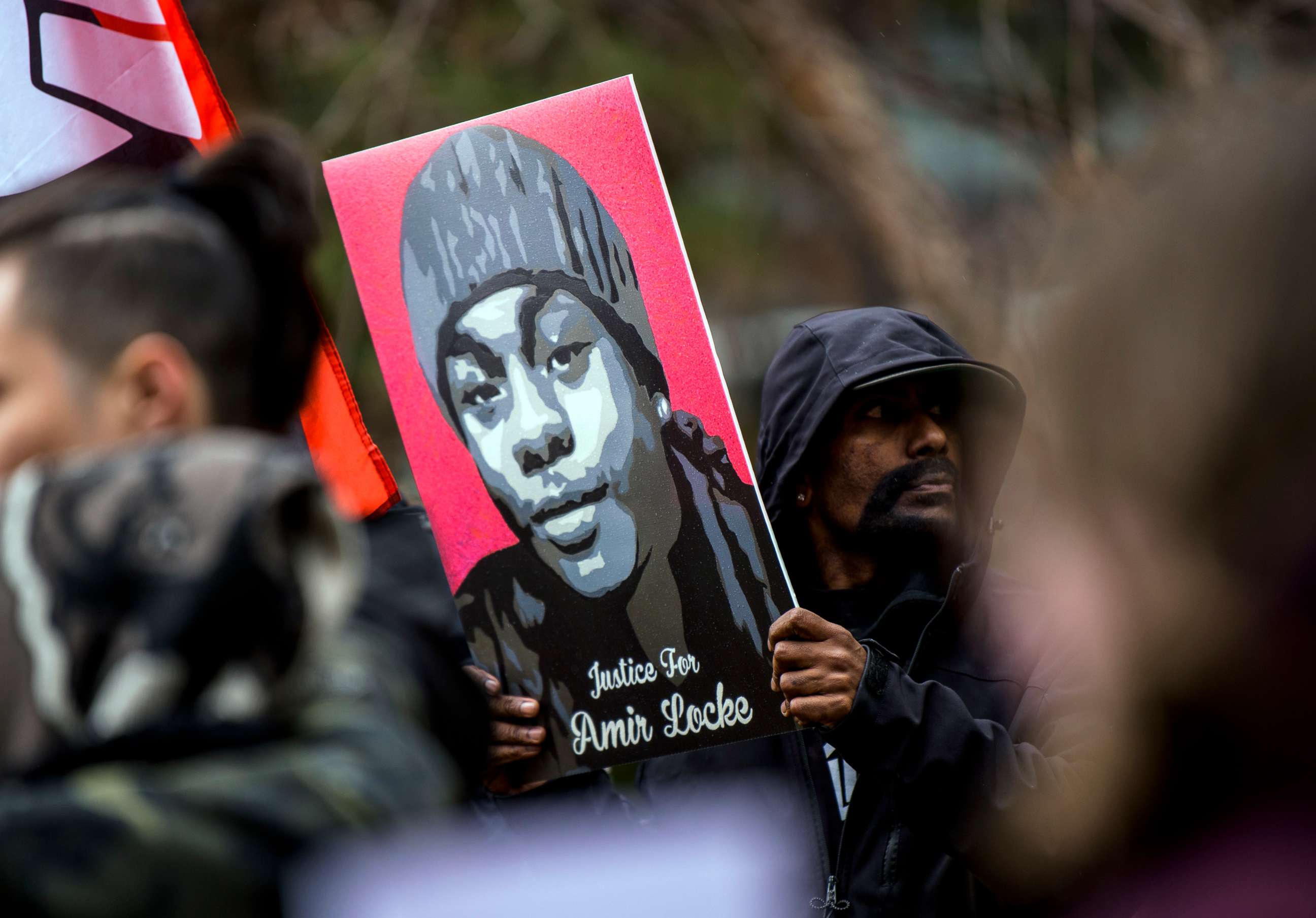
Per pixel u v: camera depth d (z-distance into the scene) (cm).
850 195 2098
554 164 585
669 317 571
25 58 627
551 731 560
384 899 225
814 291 2402
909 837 600
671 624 562
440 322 582
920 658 624
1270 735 218
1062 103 1970
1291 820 222
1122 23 1936
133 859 223
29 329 287
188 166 338
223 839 229
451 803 273
